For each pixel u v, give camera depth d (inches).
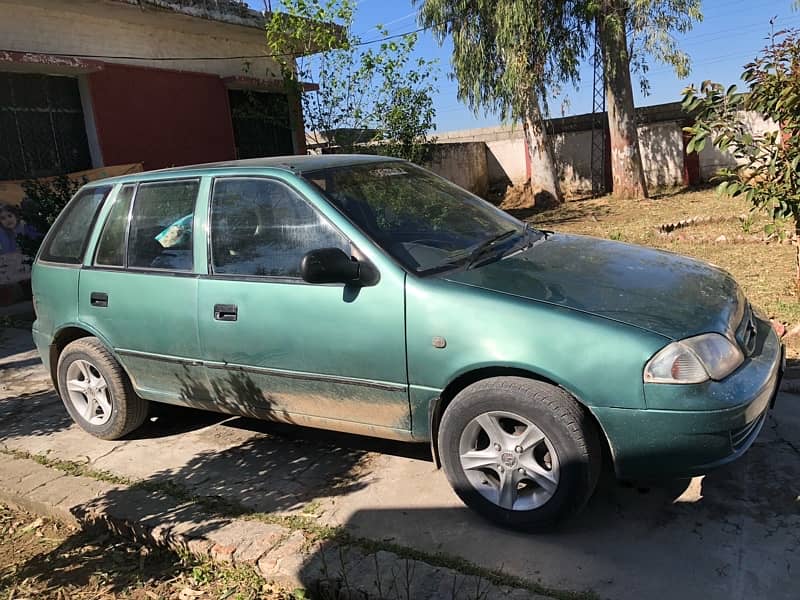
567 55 618.8
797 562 110.1
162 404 206.4
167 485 155.2
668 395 108.3
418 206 154.0
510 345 116.5
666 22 571.2
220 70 539.2
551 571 113.1
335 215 137.3
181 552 132.0
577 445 114.5
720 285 135.4
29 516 155.1
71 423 201.5
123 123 458.3
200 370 155.6
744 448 114.9
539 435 117.8
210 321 149.5
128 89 461.1
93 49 441.4
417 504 137.9
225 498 147.1
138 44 472.1
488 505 125.8
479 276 128.8
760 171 217.8
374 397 132.7
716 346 113.5
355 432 141.3
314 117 514.9
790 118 204.4
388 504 138.8
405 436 133.5
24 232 386.3
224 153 539.8
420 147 534.3
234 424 190.4
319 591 114.8
